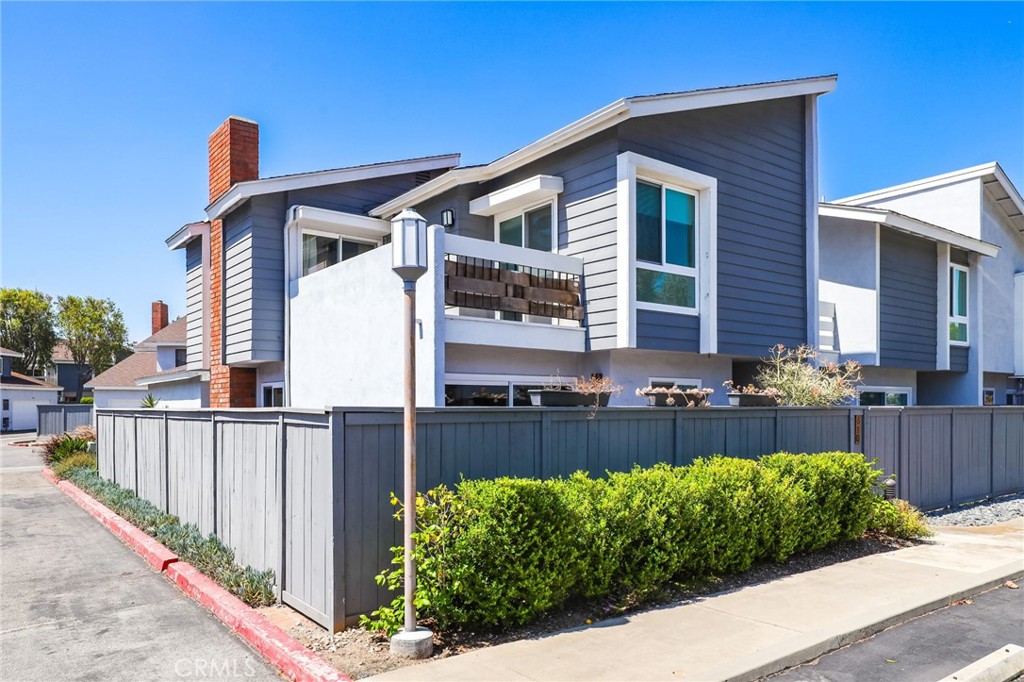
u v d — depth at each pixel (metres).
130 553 7.64
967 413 11.57
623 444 6.76
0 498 12.23
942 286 16.31
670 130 10.34
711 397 11.38
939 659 4.52
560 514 5.00
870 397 15.70
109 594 6.05
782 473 7.24
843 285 14.94
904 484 10.17
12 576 6.66
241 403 13.97
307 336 11.69
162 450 9.16
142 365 31.19
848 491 7.61
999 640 4.90
